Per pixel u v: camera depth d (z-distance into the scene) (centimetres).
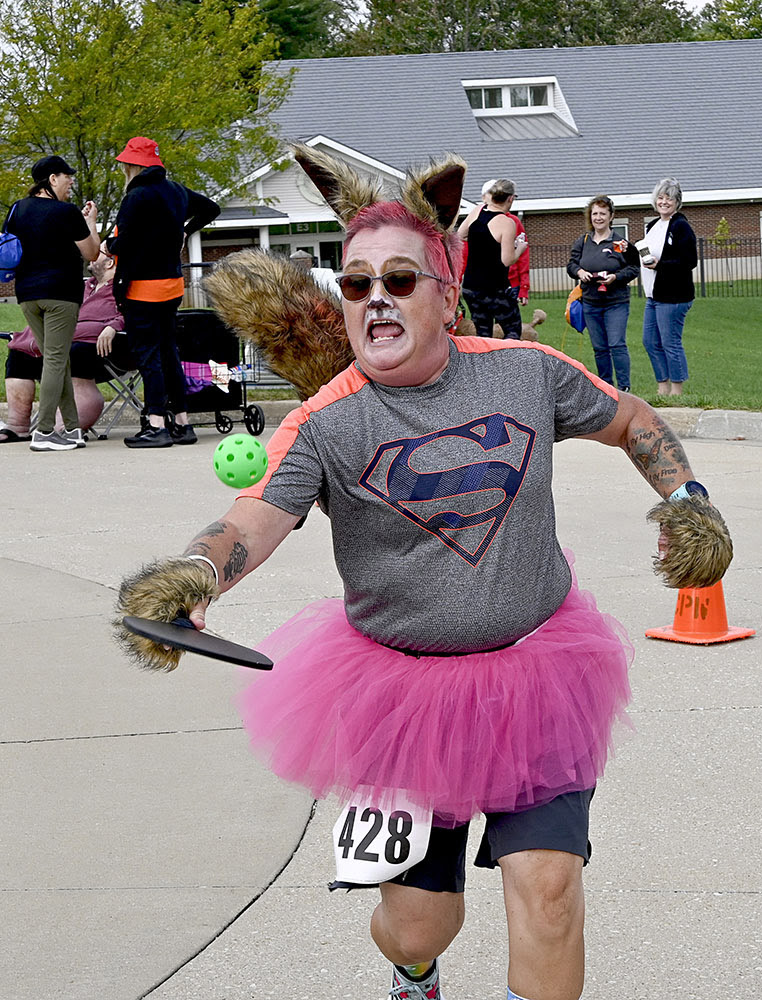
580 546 749
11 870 393
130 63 2162
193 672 567
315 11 6525
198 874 390
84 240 1073
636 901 367
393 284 258
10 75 2123
